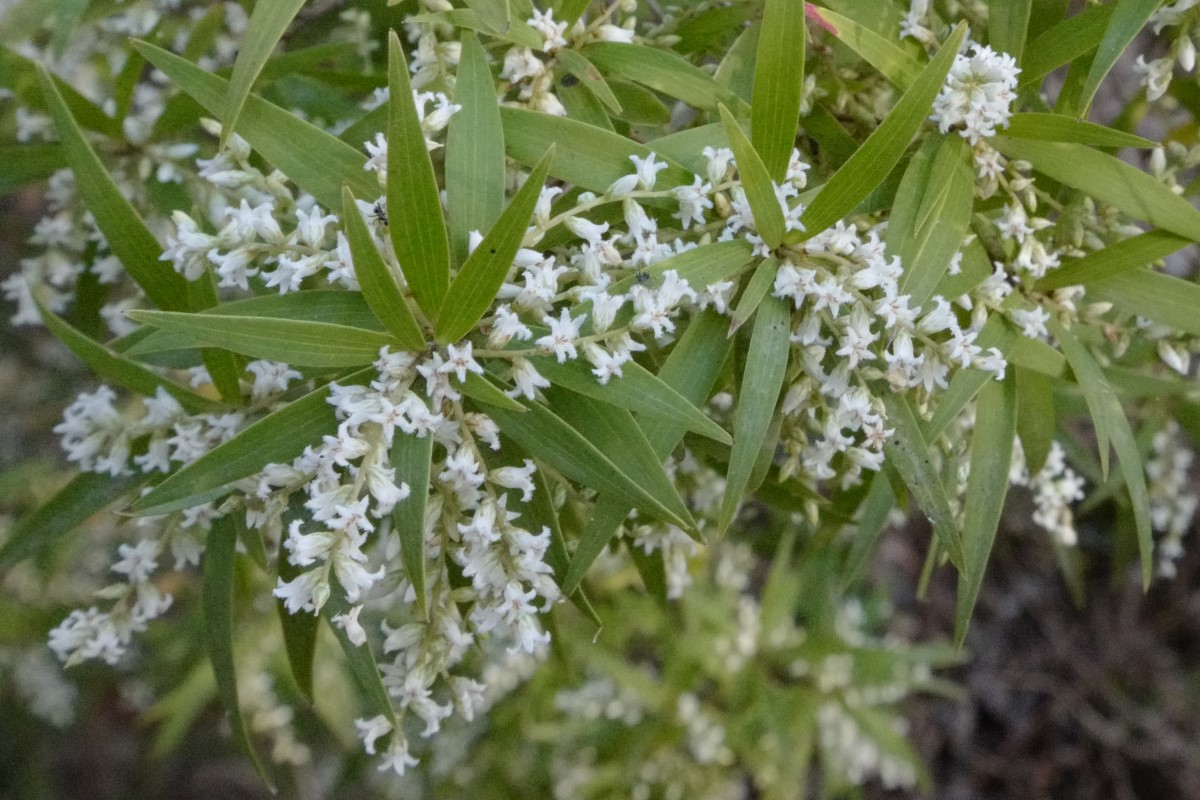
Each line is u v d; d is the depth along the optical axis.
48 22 0.55
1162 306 0.47
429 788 1.09
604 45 0.47
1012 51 0.46
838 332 0.44
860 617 1.12
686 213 0.44
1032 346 0.47
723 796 0.94
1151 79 0.47
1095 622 1.55
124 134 0.51
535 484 0.44
